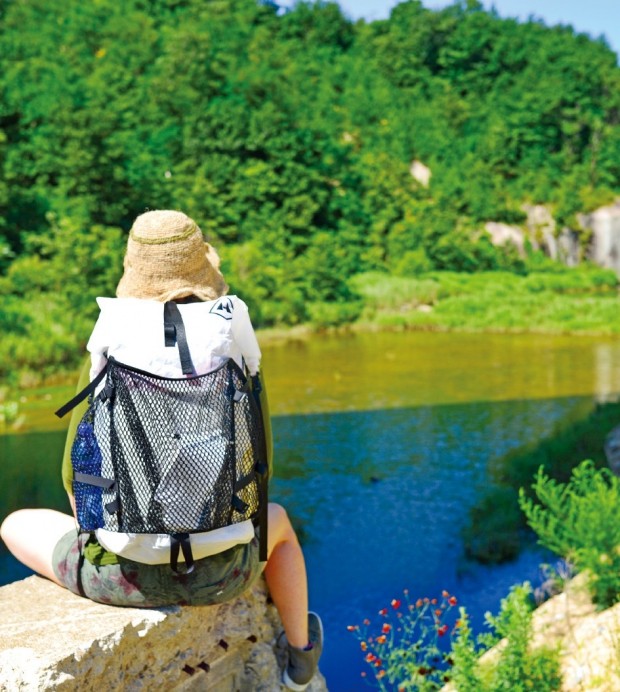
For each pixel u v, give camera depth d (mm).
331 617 8031
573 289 45719
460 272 45156
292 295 33969
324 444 14969
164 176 41219
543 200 53844
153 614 2262
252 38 57125
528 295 40344
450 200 49094
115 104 41969
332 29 67062
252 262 34500
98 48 52719
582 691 4477
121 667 2195
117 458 1998
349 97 56000
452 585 8711
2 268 30328
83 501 2053
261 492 2205
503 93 64125
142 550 2074
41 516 2490
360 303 36344
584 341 29547
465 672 4543
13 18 52906
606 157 58125
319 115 50219
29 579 2488
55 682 1960
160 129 44469
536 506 6145
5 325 22922
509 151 58219
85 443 2049
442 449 14578
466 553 9594
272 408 18156
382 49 65062
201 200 39875
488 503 11344
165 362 2070
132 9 57688
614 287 48312
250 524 2219
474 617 7828
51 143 36625
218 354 2129
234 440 2072
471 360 25078
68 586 2328
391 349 27562
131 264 2240
